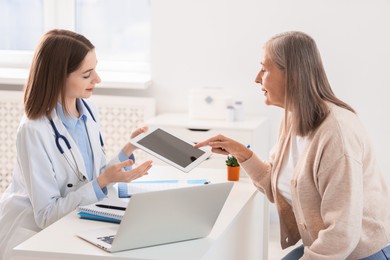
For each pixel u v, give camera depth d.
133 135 2.75
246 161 2.69
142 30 4.59
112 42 4.63
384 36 4.09
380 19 4.07
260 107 4.31
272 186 2.62
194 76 4.37
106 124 4.43
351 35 4.12
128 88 4.44
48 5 4.61
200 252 2.01
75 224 2.22
